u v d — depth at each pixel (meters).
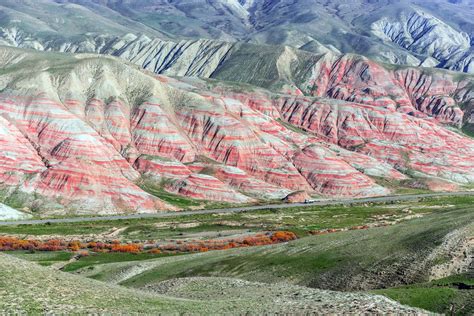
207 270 79.12
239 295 55.31
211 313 40.28
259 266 76.19
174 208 184.50
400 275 61.50
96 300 41.09
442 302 49.66
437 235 68.31
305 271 70.31
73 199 177.00
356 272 65.19
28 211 170.12
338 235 85.38
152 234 139.62
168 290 65.31
